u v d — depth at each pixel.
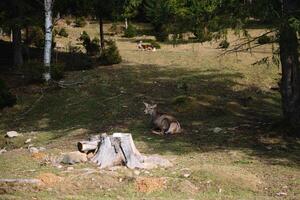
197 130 17.41
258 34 34.75
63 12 30.64
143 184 11.05
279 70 26.56
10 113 21.31
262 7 14.75
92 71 27.42
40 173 12.12
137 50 34.41
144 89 23.36
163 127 17.11
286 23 14.38
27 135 17.97
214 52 32.16
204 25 16.05
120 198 10.29
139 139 16.39
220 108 20.17
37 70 24.80
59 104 21.84
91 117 19.94
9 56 32.59
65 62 29.41
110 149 13.11
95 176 11.60
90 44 32.75
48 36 24.97
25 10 27.84
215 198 10.44
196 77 25.45
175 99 20.95
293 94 16.23
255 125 17.72
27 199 10.03
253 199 10.34
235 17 15.30
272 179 11.91
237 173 11.88
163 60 30.17
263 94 22.89
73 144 15.99
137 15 50.91
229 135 16.61
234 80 24.84
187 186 11.10
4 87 22.12
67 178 11.52
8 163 13.51
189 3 17.86
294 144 15.48
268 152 14.63
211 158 13.88
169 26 16.77
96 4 30.44
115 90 23.23
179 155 14.35
